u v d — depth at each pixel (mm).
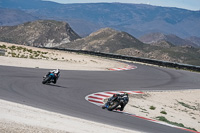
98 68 114250
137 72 117562
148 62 184625
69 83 68188
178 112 58312
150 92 72688
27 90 50031
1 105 30703
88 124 28531
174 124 44875
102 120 34438
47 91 52438
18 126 22234
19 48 160875
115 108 44938
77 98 50688
